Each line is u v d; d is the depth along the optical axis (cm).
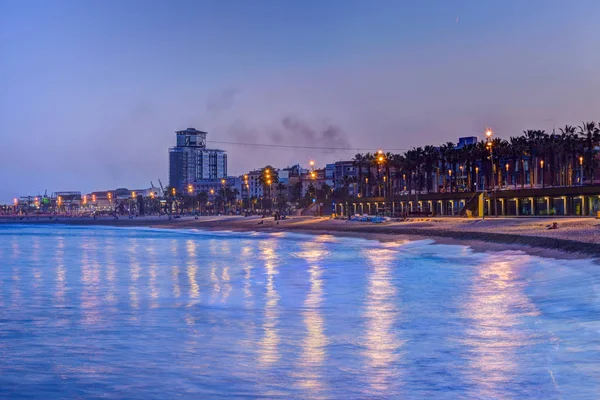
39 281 4800
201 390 1730
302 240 11388
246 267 5931
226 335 2511
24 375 1912
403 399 1603
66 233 17700
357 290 3944
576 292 3300
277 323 2783
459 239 8619
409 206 16825
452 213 15350
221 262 6612
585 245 5250
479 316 2800
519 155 17062
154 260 7012
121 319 2950
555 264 4750
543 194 12025
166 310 3234
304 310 3166
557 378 1717
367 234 11662
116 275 5259
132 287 4347
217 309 3250
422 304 3250
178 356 2142
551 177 16900
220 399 1645
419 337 2369
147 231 18812
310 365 1981
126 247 9938
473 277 4488
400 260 6366
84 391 1742
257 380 1819
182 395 1688
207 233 16088
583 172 15862
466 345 2184
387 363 1977
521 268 4831
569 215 11450
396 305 3253
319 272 5256
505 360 1941
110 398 1678
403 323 2695
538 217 10956
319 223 15575
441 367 1895
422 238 9588
